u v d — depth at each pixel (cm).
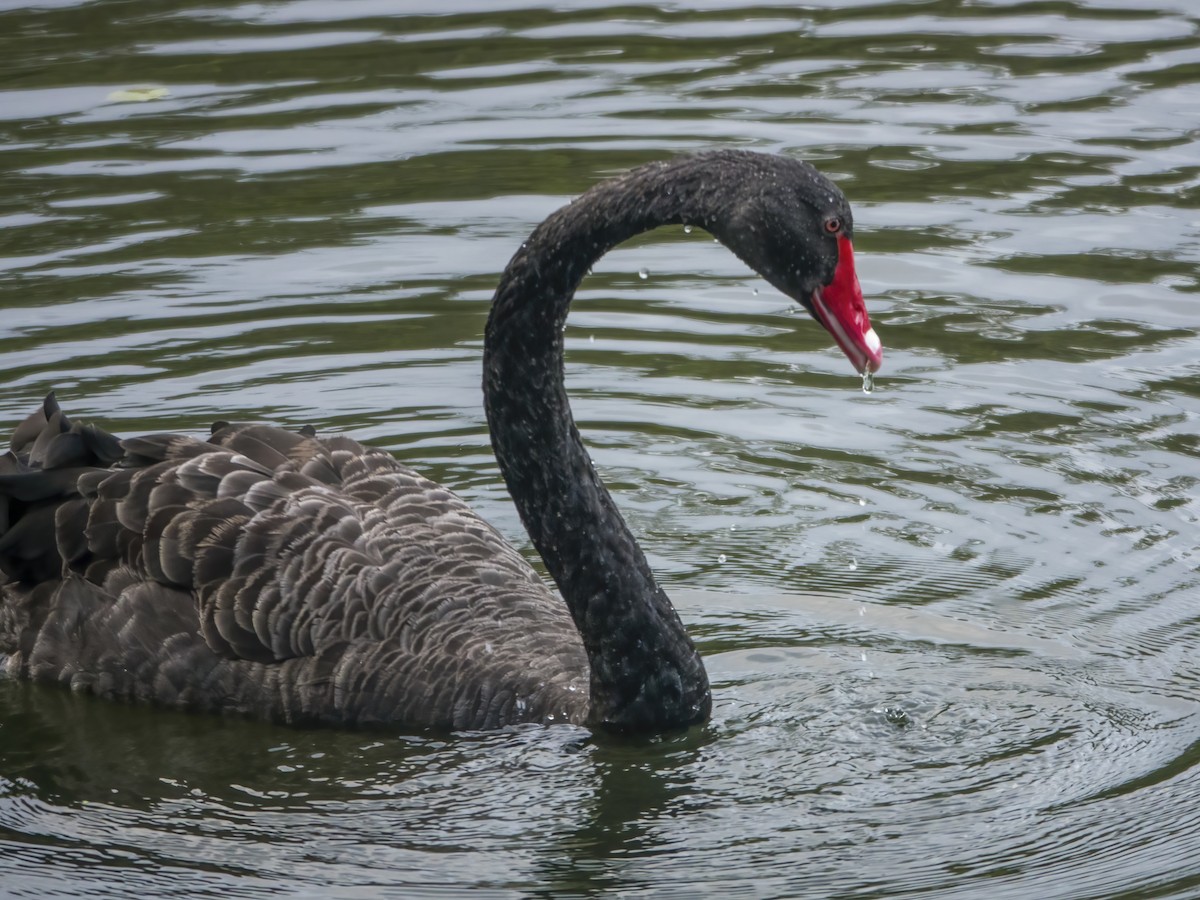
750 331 1445
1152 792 875
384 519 1017
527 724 944
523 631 974
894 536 1160
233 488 1016
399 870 820
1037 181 1642
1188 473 1209
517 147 1727
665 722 938
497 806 880
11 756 952
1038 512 1177
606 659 931
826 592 1098
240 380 1341
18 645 1061
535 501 930
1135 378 1331
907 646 1034
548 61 1959
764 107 1809
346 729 964
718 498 1215
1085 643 1030
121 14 2133
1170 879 802
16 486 1058
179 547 998
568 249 891
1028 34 2011
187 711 1001
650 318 1470
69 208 1619
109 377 1336
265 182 1672
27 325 1412
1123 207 1584
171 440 1060
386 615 968
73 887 805
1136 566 1109
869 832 847
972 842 836
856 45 1995
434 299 1470
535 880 810
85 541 1038
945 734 938
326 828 860
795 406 1333
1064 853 824
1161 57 1917
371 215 1605
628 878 810
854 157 1688
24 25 2098
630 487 1229
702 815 867
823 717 958
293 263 1524
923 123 1766
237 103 1850
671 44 2009
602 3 2162
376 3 2164
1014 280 1477
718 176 866
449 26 2084
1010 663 1012
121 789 909
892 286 1477
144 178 1681
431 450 1272
